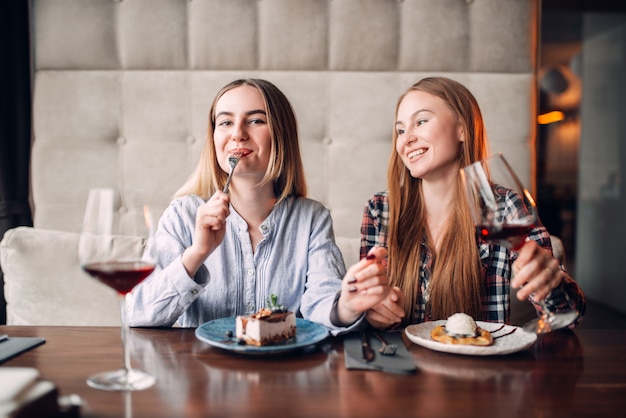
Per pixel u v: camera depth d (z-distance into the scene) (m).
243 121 1.27
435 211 1.44
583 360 0.90
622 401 0.72
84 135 2.15
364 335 1.01
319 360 0.88
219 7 2.14
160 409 0.68
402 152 1.41
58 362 0.87
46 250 1.78
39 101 2.15
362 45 2.14
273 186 1.39
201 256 1.09
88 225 0.79
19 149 2.21
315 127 2.16
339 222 2.14
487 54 2.15
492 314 1.38
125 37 2.14
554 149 6.97
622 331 1.08
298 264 1.35
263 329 0.91
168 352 0.92
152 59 2.15
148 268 0.80
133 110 2.15
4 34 2.19
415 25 2.15
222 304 1.30
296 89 2.15
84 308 1.75
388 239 1.44
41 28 2.15
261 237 1.35
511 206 0.96
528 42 2.15
